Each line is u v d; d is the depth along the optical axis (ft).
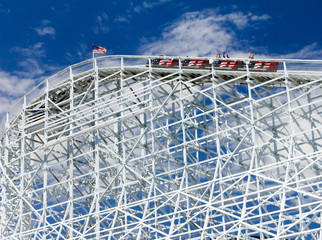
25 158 193.26
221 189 157.99
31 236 187.62
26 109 198.18
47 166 186.39
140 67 178.81
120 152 183.21
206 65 171.22
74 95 195.31
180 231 173.99
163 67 177.58
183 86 180.04
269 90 170.91
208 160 162.81
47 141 190.39
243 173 155.12
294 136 152.56
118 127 181.68
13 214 189.67
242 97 173.78
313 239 149.07
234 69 167.43
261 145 156.35
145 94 174.60
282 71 160.86
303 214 148.66
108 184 187.73
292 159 148.97
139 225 160.45
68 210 179.32
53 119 200.64
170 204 174.29
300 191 143.13
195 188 161.58
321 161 162.61
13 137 213.05
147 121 174.29
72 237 173.27
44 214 180.75
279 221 141.18
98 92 185.06
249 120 159.02
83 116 182.91
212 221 173.88
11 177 205.87
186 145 175.52
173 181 175.42
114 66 182.50
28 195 197.36
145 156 171.01
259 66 164.96
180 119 180.75
